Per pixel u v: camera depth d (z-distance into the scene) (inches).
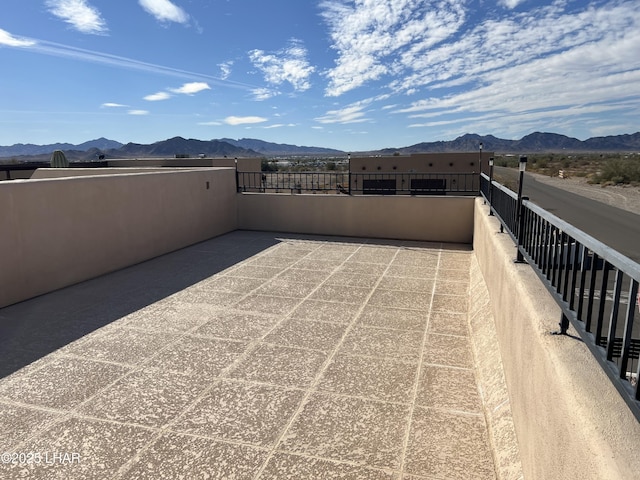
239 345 167.0
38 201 223.1
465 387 135.4
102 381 139.6
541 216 102.4
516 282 113.0
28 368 148.3
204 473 98.3
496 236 181.9
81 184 247.4
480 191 352.5
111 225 269.4
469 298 221.1
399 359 154.9
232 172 402.3
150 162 823.1
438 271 273.3
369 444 108.2
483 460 102.0
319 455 104.2
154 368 148.4
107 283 248.5
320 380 140.2
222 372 145.6
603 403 57.3
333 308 207.8
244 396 130.7
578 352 72.1
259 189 428.8
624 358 53.5
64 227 237.9
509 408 110.5
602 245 62.9
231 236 383.9
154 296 225.1
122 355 158.2
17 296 214.2
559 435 64.1
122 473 98.3
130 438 111.0
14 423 117.5
